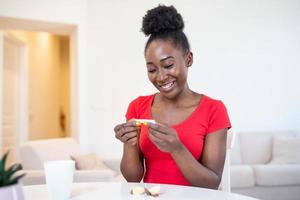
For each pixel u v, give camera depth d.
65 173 0.77
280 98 4.18
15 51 4.82
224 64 4.04
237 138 3.79
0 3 3.32
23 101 4.94
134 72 3.82
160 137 0.89
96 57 3.76
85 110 3.72
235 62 4.07
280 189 3.19
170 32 1.08
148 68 1.10
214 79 4.01
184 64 1.09
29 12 3.45
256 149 3.74
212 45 4.02
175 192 0.84
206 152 1.07
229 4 4.08
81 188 0.91
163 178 1.05
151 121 0.92
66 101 7.71
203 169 0.94
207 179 0.94
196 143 1.07
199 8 3.99
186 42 1.11
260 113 4.11
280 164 3.41
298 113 4.23
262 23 4.16
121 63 3.80
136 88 3.82
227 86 4.04
